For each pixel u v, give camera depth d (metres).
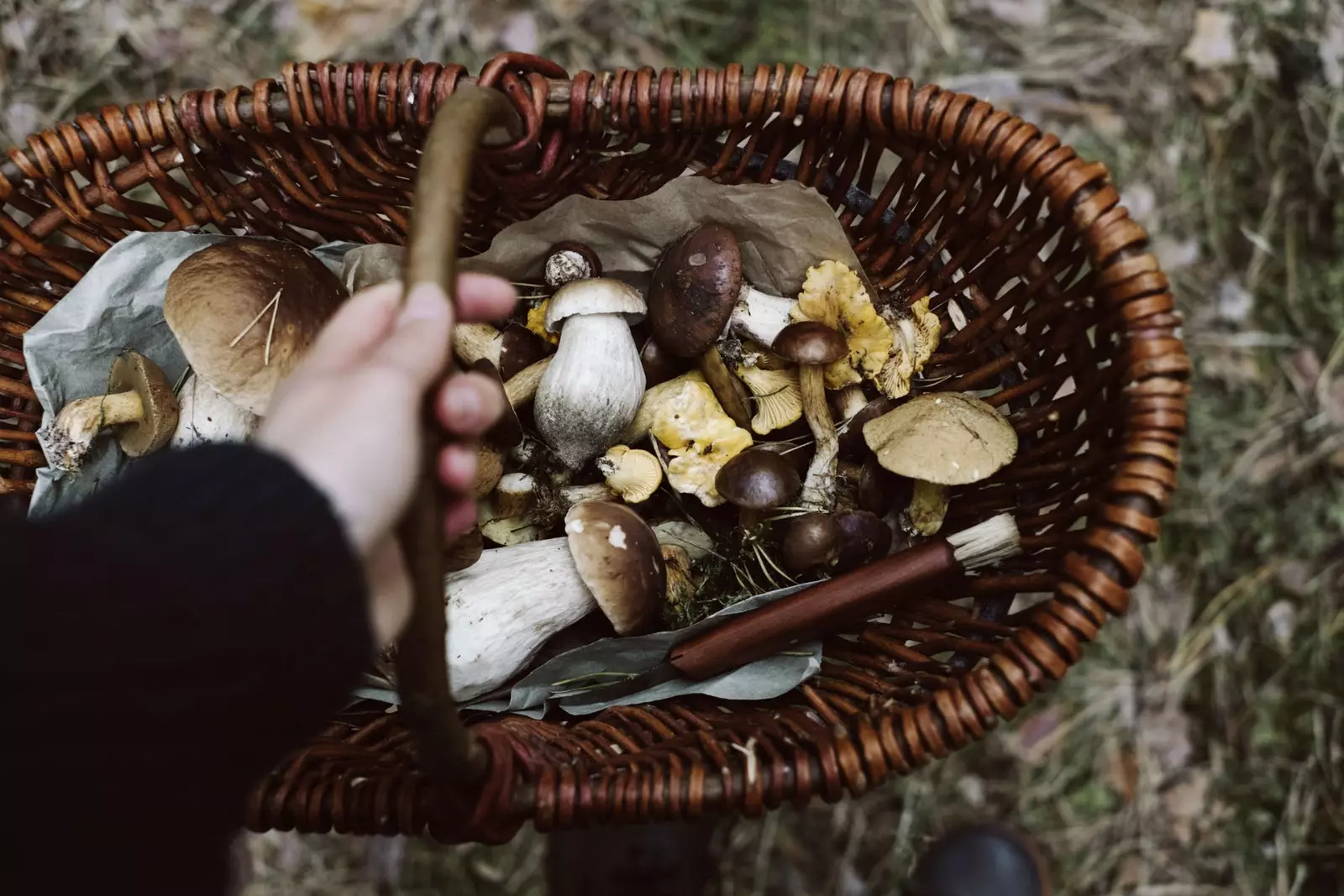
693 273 0.59
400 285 0.41
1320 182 0.83
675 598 0.60
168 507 0.34
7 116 0.81
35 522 0.34
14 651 0.31
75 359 0.58
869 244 0.61
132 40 0.83
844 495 0.61
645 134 0.57
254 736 0.36
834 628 0.56
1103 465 0.54
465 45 0.84
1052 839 0.79
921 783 0.79
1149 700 0.80
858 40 0.85
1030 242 0.56
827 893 0.78
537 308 0.62
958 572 0.56
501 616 0.57
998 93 0.85
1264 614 0.80
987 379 0.60
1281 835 0.78
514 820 0.50
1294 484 0.81
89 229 0.59
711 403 0.61
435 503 0.40
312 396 0.39
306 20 0.84
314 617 0.35
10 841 0.32
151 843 0.35
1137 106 0.84
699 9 0.85
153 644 0.32
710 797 0.50
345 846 0.78
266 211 0.62
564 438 0.60
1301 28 0.84
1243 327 0.83
